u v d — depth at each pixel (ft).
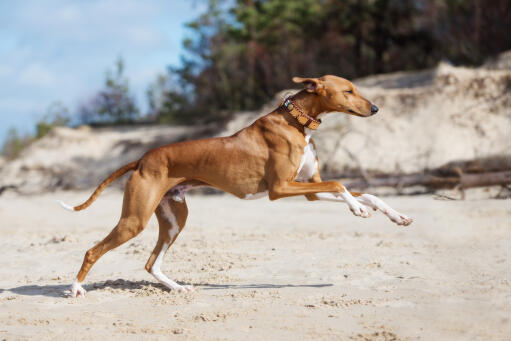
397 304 20.74
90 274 28.86
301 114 23.26
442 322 18.20
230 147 23.03
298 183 22.77
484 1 115.44
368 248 32.99
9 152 164.45
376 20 137.18
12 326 19.24
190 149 23.11
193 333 17.84
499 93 80.23
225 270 28.45
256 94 148.25
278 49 147.54
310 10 140.26
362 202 22.77
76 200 83.97
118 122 157.17
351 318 19.10
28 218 59.21
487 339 16.46
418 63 138.21
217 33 154.10
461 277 24.71
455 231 37.88
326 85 23.12
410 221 22.03
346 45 144.15
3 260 33.06
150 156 23.36
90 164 118.52
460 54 124.57
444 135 77.10
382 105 83.61
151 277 27.61
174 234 24.71
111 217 57.36
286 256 31.53
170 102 158.20
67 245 37.55
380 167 75.31
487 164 72.13
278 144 22.85
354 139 80.02
